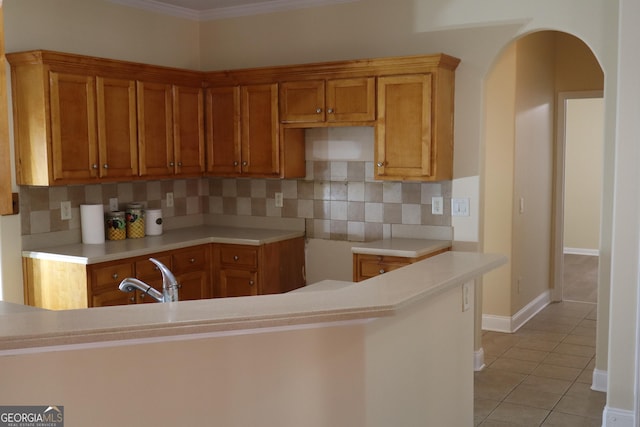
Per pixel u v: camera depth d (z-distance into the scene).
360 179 4.91
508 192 5.54
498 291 5.70
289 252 5.03
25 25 4.15
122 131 4.40
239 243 4.77
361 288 2.26
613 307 3.57
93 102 4.20
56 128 4.00
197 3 5.10
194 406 1.95
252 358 2.01
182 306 1.96
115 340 1.72
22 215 4.18
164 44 5.18
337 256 5.05
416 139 4.26
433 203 4.62
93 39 4.61
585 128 9.88
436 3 4.48
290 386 2.08
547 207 6.57
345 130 4.93
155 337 1.76
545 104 6.32
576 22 4.02
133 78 4.45
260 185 5.34
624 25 3.40
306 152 5.11
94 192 4.64
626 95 3.42
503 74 5.45
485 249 5.69
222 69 5.40
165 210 5.25
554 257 6.77
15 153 4.10
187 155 4.93
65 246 4.39
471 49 4.38
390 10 4.66
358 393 2.23
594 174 9.88
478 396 4.21
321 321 1.91
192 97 4.95
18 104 4.04
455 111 4.46
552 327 5.85
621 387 3.59
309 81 4.59
